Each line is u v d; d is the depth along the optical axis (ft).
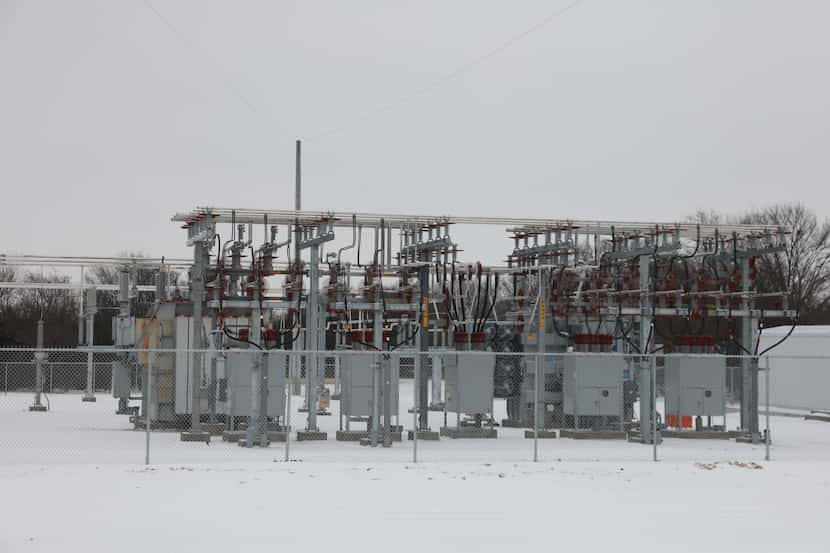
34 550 39.42
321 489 54.95
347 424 80.84
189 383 86.74
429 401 133.80
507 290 135.64
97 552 39.17
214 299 82.28
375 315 83.61
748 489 57.93
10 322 203.51
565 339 91.20
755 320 88.58
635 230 88.69
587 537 43.60
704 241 93.35
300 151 154.40
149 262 120.47
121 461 65.57
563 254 88.02
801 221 213.46
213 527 44.24
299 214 80.69
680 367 86.79
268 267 83.76
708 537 44.14
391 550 40.40
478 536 43.34
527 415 93.91
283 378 80.33
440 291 89.40
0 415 105.09
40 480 56.80
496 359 100.22
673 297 89.45
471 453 72.79
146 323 87.45
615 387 86.07
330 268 85.56
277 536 42.60
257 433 75.36
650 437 81.30
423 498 52.70
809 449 79.46
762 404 134.21
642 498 54.24
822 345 124.98
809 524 47.47
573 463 67.82
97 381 168.14
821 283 212.84
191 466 62.69
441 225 85.30
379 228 90.22
